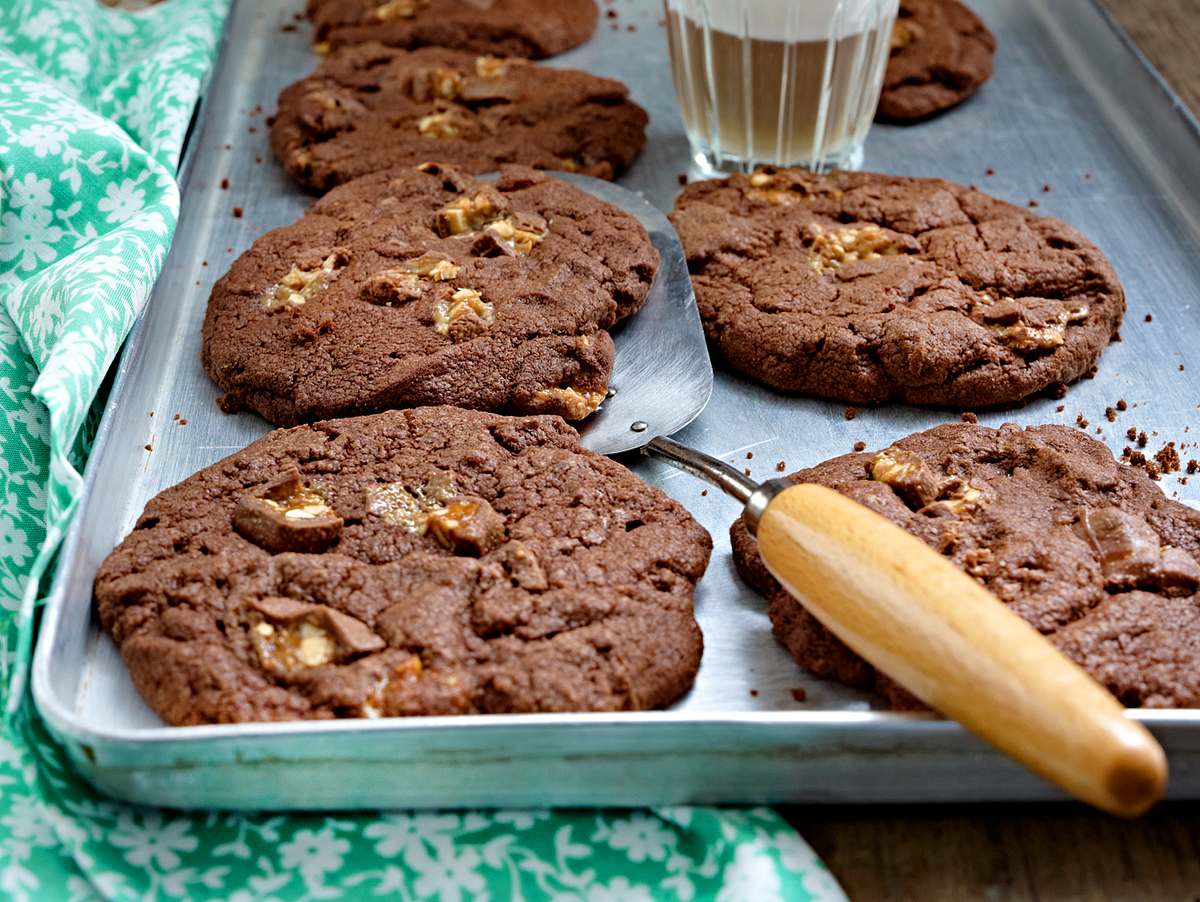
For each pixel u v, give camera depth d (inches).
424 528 13.9
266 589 13.2
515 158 19.1
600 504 14.2
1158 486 14.7
